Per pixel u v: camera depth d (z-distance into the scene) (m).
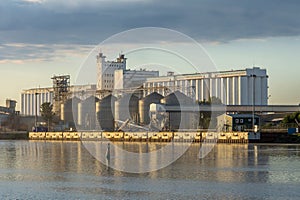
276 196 45.44
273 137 139.25
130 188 49.88
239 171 63.84
